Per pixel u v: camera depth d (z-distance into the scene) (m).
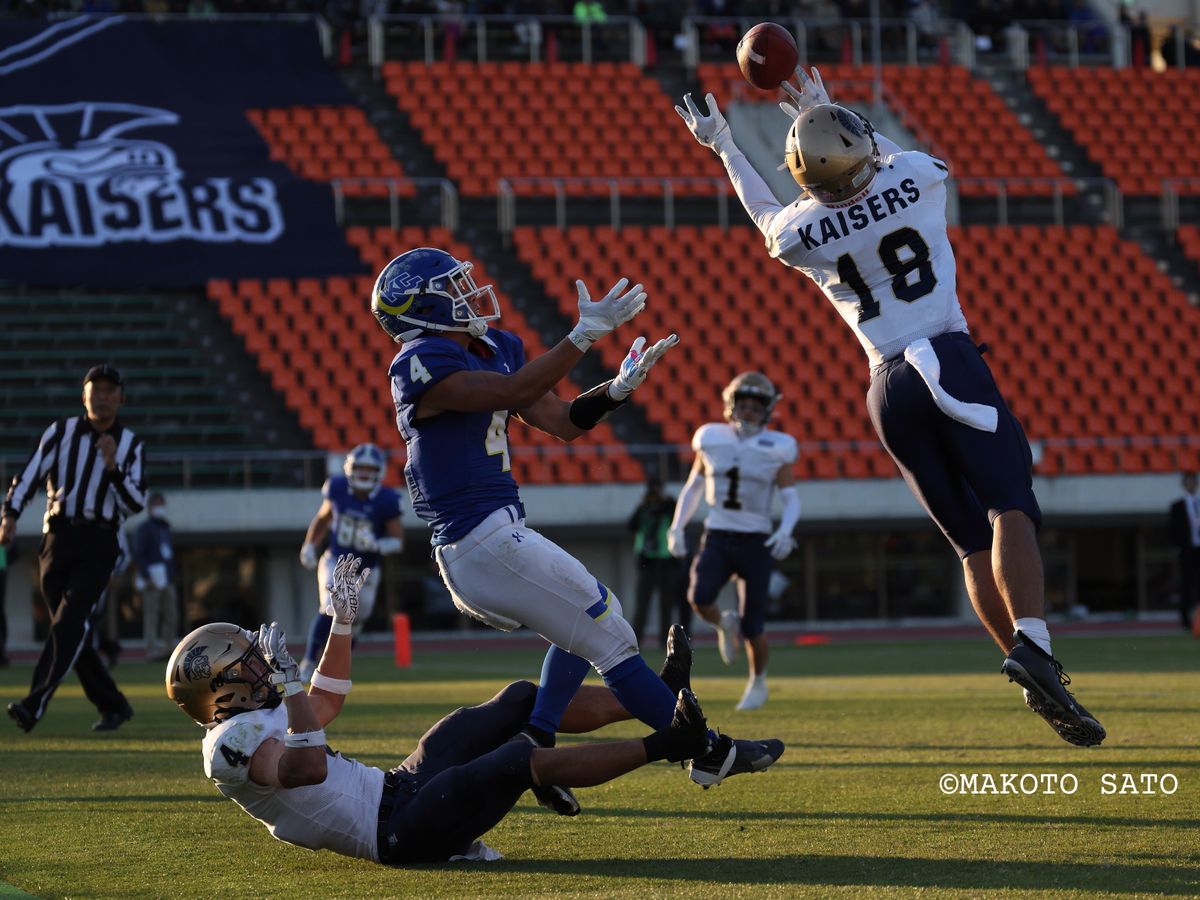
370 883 14.70
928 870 14.59
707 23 104.12
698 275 86.06
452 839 15.41
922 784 20.38
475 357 16.44
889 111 99.06
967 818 17.62
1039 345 84.88
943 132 98.62
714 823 17.78
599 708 17.45
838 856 15.47
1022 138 98.81
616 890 14.03
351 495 41.38
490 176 91.50
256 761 15.18
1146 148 99.19
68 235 81.31
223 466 71.69
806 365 81.75
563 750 15.30
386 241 85.56
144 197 83.75
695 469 35.56
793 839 16.55
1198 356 85.25
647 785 21.06
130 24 92.94
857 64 102.06
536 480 74.25
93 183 83.81
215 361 77.69
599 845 16.58
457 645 69.31
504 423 16.42
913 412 17.44
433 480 16.08
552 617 16.09
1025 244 90.31
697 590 34.53
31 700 29.44
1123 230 92.94
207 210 83.88
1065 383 83.12
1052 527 77.38
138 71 91.19
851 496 75.12
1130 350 85.12
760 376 34.72
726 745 15.87
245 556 71.06
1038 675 15.93
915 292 17.56
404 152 92.25
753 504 34.09
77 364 76.38
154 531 61.28
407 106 95.06
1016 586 16.41
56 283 79.31
